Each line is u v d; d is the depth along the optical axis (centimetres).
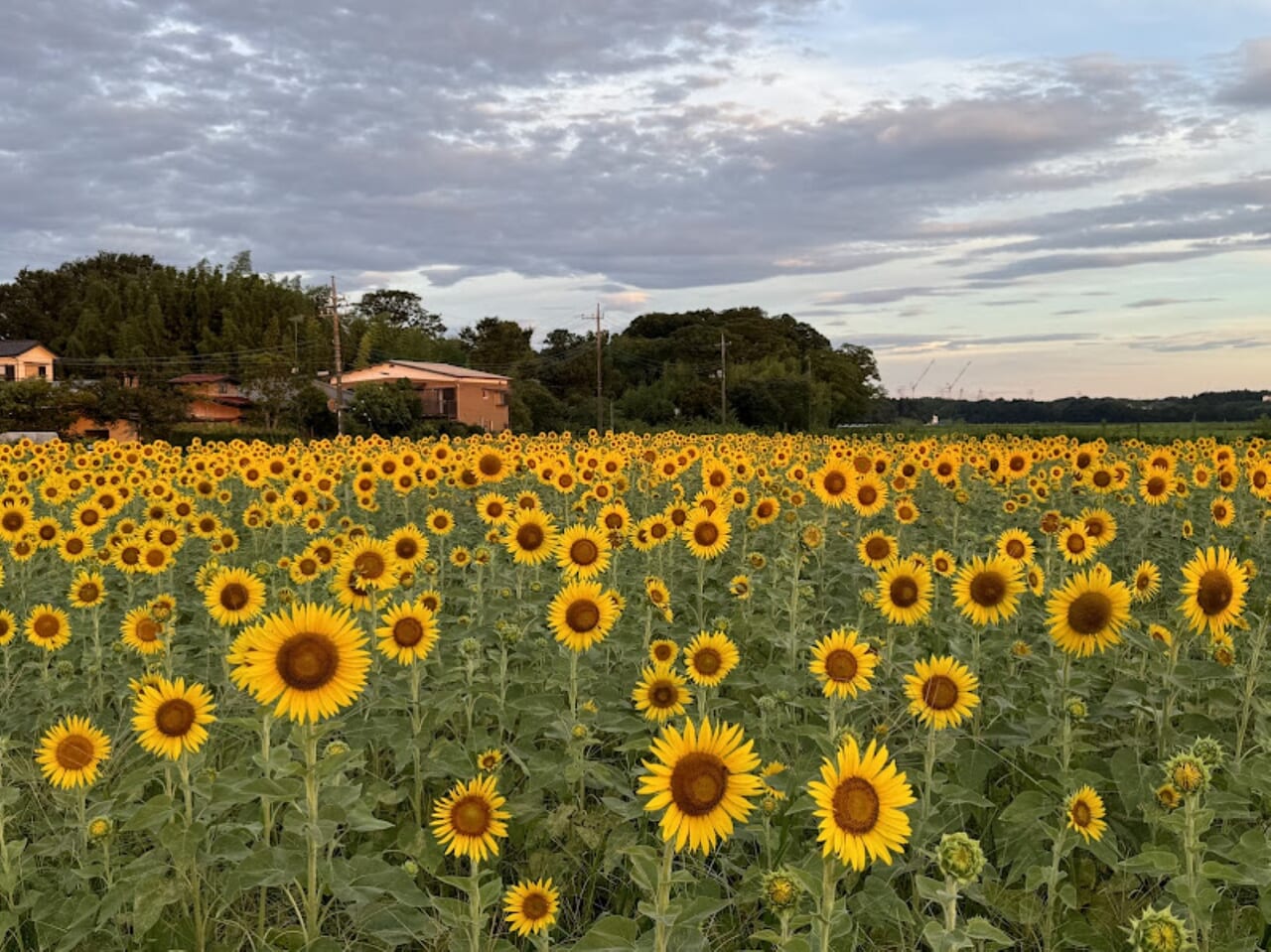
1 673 730
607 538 835
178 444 6284
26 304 14175
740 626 775
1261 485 1127
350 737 543
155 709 434
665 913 347
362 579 640
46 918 424
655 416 9206
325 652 391
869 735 573
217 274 12812
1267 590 883
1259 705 520
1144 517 1159
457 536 1199
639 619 742
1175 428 4222
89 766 459
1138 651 697
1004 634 692
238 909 458
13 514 991
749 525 955
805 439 3566
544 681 647
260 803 483
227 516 1369
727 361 10881
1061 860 477
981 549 1049
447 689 590
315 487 1409
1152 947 303
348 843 514
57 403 6247
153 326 11994
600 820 506
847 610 859
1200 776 365
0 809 427
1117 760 498
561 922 464
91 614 785
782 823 446
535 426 9581
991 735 550
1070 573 814
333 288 6531
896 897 423
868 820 327
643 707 496
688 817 334
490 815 396
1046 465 1678
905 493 1183
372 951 423
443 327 15925
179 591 952
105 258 15000
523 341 13088
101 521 1075
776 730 546
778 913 339
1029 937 430
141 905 399
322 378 9675
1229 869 364
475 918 386
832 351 11144
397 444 2378
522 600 823
